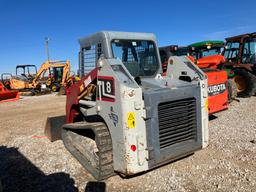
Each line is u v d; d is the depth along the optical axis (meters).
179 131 3.92
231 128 6.26
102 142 3.75
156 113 3.58
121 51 4.39
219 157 4.57
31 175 4.33
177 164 4.36
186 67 4.47
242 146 5.03
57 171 4.40
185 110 3.97
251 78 10.37
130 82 3.47
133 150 3.46
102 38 4.29
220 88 6.74
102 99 3.79
